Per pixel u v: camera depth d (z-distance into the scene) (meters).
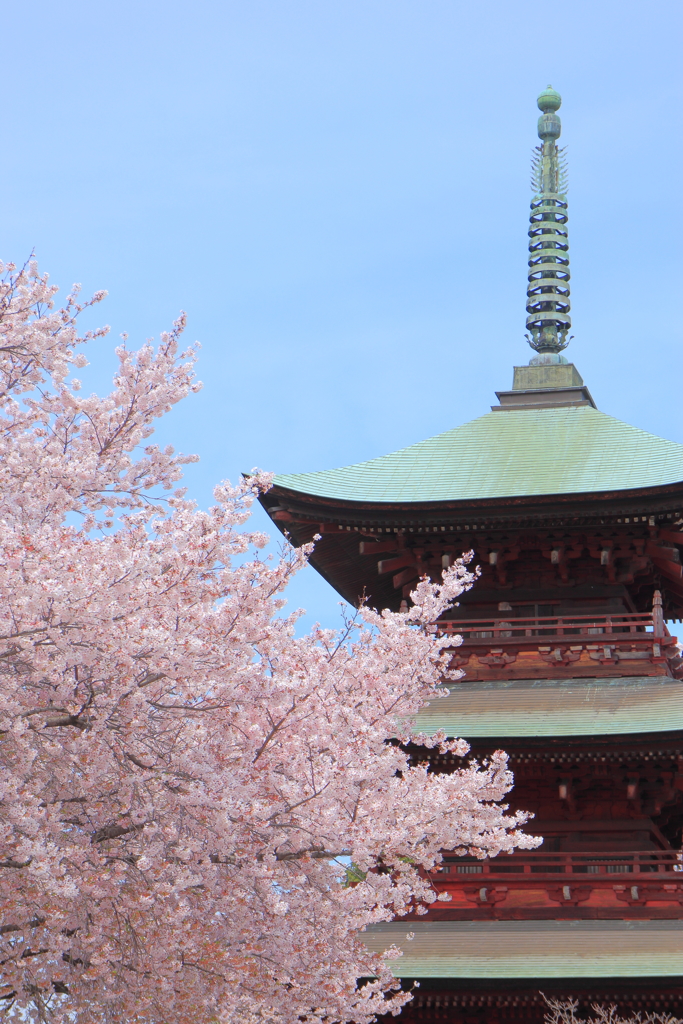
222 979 17.64
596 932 26.89
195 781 16.88
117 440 19.30
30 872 14.73
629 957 25.64
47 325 19.14
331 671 18.58
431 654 19.72
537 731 28.61
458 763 28.77
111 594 15.37
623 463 34.12
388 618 19.69
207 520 17.25
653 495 31.05
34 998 17.22
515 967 25.48
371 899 18.06
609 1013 24.59
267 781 17.22
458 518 32.16
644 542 32.31
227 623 17.61
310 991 18.55
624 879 27.62
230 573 17.48
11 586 15.34
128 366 19.14
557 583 33.25
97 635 15.55
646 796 29.12
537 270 40.31
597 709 29.59
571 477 33.59
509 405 38.12
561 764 28.64
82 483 18.12
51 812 16.03
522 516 31.86
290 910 17.73
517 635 32.81
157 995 17.16
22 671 16.33
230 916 17.38
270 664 18.14
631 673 31.20
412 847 18.98
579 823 29.28
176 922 16.41
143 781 16.52
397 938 27.14
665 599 36.00
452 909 28.02
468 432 37.00
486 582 33.53
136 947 16.64
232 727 17.72
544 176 41.16
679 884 27.52
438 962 25.86
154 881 16.56
